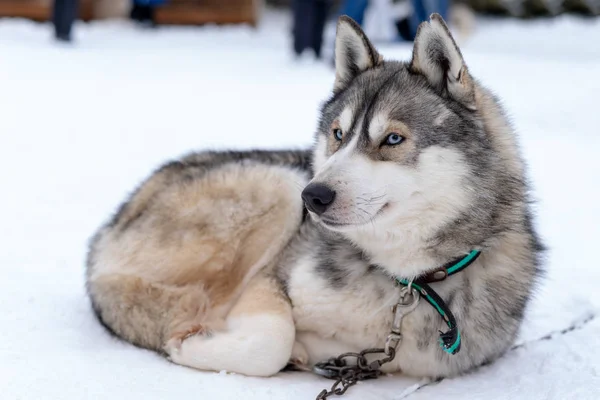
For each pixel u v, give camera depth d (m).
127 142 7.15
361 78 3.34
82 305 3.64
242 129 7.69
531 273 3.22
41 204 5.34
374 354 3.15
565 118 8.77
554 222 5.41
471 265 3.07
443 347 2.93
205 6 17.61
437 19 3.01
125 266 3.42
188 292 3.30
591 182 6.39
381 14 12.16
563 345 3.43
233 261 3.38
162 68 11.34
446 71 3.08
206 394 2.78
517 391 2.95
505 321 3.12
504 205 3.08
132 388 2.77
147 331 3.27
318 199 2.80
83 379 2.80
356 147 2.98
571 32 17.39
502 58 12.92
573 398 2.85
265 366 3.00
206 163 3.76
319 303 3.12
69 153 6.71
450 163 2.95
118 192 5.72
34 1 15.64
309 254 3.23
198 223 3.40
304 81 10.70
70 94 8.98
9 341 3.10
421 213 2.96
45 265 4.18
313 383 3.01
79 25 16.17
